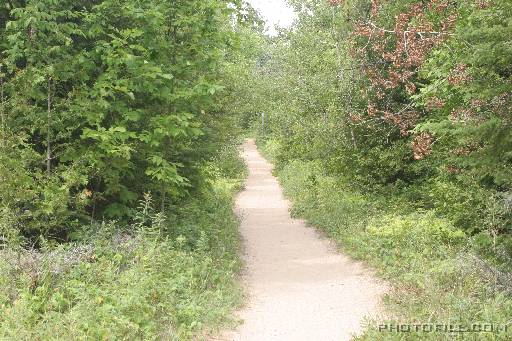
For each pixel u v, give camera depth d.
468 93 8.62
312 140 22.45
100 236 8.98
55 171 9.36
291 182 23.58
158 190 11.44
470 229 9.88
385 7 14.33
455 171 10.37
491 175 8.28
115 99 9.84
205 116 14.45
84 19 9.60
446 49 10.60
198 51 10.69
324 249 12.43
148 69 9.38
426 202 13.85
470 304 6.79
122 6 9.77
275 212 18.12
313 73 22.02
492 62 7.55
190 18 10.27
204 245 9.95
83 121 9.66
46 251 8.02
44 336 6.01
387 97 15.39
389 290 8.50
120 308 6.66
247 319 7.75
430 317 6.54
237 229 14.28
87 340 5.95
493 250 8.05
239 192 23.48
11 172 8.19
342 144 17.67
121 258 8.23
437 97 10.81
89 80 10.13
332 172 18.98
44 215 9.02
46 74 8.95
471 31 7.29
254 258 11.73
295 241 13.44
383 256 10.19
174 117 9.62
